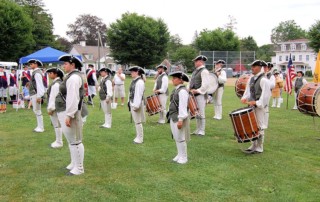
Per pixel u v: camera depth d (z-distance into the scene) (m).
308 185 5.43
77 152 5.82
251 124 6.74
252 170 6.14
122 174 5.91
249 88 7.36
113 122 10.91
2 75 14.44
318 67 12.68
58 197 4.93
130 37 50.94
